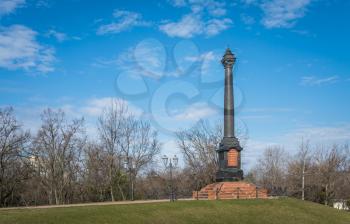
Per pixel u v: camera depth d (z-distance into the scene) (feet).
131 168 243.40
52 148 234.58
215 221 116.67
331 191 284.00
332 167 287.07
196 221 114.52
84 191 244.42
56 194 230.68
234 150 169.48
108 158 240.53
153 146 252.01
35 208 116.37
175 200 138.10
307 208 141.69
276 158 352.28
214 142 265.75
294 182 295.89
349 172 298.35
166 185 263.49
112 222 102.47
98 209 111.75
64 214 103.45
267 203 140.15
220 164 171.83
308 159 301.63
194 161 267.59
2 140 220.64
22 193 234.38
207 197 164.14
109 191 245.45
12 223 92.79
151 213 114.52
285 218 127.65
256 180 340.80
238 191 153.07
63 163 236.22
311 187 286.87
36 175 235.61
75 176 245.04
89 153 244.22
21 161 230.27
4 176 221.87
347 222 132.98
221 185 162.30
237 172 167.84
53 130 236.22
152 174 269.85
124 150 244.22
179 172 276.82
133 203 129.49
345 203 285.23
